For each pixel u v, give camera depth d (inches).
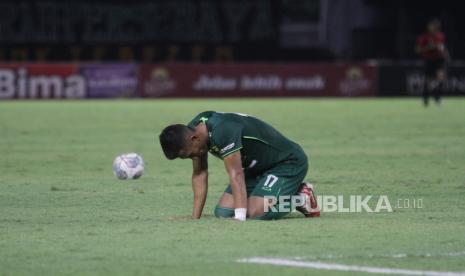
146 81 3393.2
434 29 2842.0
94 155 1494.8
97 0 3508.9
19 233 758.5
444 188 1074.1
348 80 3472.0
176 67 3405.5
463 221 823.1
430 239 727.7
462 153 1504.7
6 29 3457.2
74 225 800.3
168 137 769.6
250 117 812.0
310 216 839.7
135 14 3531.0
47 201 968.3
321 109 2726.4
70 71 3339.1
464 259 651.5
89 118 2377.0
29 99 3316.9
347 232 756.0
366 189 1064.2
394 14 3678.6
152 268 621.3
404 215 862.5
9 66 3292.3
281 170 818.8
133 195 1017.5
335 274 602.9
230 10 3550.7
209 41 3560.5
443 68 2869.1
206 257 655.1
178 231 756.6
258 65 3437.5
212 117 783.1
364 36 3676.2
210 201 970.7
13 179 1179.3
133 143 1713.8
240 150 797.9
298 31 3671.3
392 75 3486.7
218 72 3422.7
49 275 602.2
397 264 633.6
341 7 3656.5
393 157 1441.9
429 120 2283.5
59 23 3494.1
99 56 3528.5
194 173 824.3
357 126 2096.5
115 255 663.8
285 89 3449.8
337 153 1508.4
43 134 1910.7
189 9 3540.8
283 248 687.1
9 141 1750.7
